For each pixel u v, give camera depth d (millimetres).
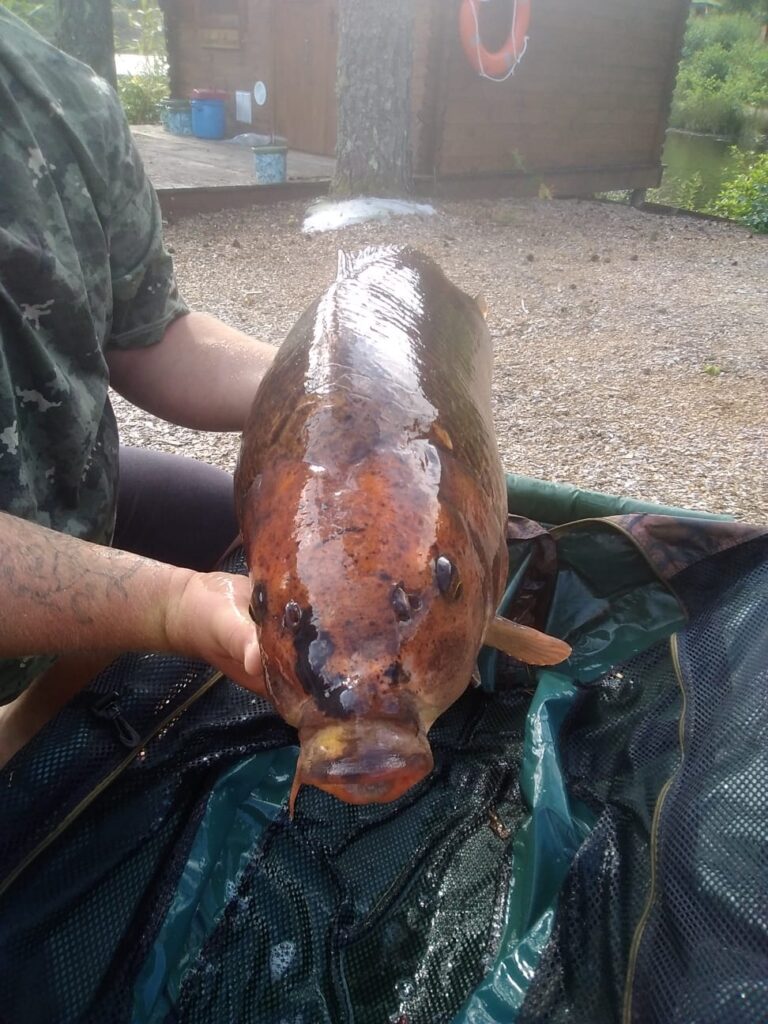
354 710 564
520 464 2232
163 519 1292
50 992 837
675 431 2463
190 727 1002
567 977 791
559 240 4711
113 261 1062
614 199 6891
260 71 6406
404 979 915
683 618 1165
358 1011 898
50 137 934
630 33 5852
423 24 4914
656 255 4578
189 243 4035
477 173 5453
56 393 905
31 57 951
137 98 7801
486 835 1029
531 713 1055
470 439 773
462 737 1173
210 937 934
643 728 1011
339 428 662
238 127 6777
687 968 727
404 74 4676
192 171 5117
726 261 4539
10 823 888
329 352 738
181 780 980
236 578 752
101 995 849
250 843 1007
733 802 804
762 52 16578
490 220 4949
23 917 848
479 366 1024
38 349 877
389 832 1059
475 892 971
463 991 881
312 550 607
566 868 920
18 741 1085
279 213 4637
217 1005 899
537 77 5488
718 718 889
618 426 2484
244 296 3367
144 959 891
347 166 4781
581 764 1036
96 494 1025
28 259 864
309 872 1001
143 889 924
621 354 3074
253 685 723
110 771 927
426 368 796
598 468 2227
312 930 954
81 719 954
